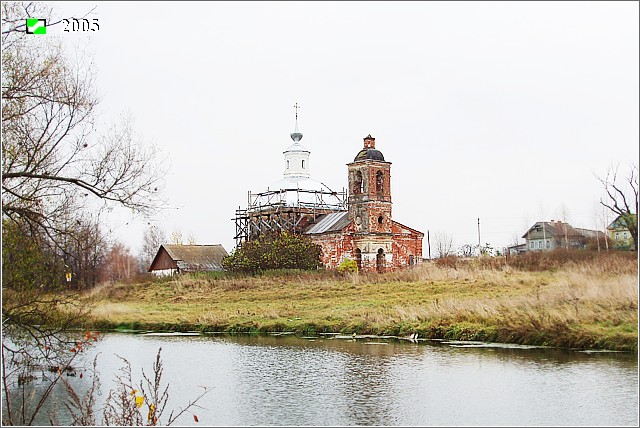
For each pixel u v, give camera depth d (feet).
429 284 162.20
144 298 190.08
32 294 70.44
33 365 76.38
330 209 272.51
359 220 240.53
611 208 148.56
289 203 266.57
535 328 97.86
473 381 76.02
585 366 80.43
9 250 67.97
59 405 68.18
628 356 85.61
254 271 220.84
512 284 145.38
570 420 59.93
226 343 115.65
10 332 71.87
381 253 241.14
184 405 69.15
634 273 124.67
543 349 93.25
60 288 74.08
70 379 80.84
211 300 178.60
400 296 150.71
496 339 101.24
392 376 80.69
